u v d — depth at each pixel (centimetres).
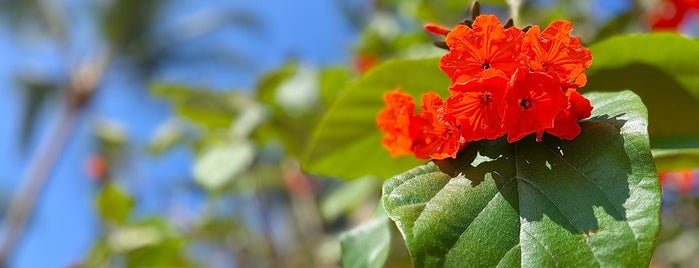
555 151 64
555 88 62
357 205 150
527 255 61
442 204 63
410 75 81
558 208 62
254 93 148
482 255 61
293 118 144
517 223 62
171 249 164
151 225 167
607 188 62
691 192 134
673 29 107
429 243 61
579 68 64
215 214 204
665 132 82
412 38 147
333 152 89
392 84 82
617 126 64
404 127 68
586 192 62
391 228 76
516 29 65
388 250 75
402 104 69
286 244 233
